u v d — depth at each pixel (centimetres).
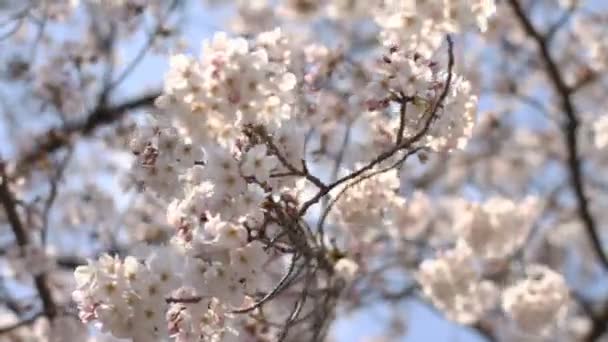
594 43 1120
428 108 514
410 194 1080
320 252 576
